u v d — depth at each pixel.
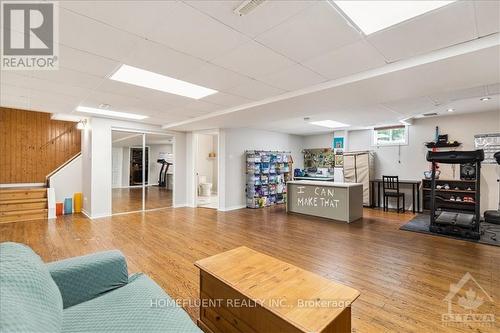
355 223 5.22
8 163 6.79
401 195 6.46
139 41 2.21
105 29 2.02
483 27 1.98
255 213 6.36
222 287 1.67
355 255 3.35
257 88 3.49
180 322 1.30
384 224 5.12
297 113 4.82
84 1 1.68
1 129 6.70
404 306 2.15
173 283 2.56
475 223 4.17
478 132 5.78
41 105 4.48
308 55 2.48
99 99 4.07
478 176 4.13
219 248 3.64
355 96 3.59
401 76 2.78
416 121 6.78
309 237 4.20
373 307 2.14
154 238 4.13
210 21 1.92
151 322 1.30
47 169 7.33
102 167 5.78
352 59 2.57
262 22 1.93
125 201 7.79
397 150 7.14
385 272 2.82
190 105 4.47
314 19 1.90
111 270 1.66
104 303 1.49
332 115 5.70
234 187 7.06
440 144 6.18
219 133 6.90
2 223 5.16
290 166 8.41
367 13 1.83
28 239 4.04
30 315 1.01
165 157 9.42
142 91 3.62
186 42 2.24
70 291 1.49
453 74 2.72
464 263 3.06
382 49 2.36
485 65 2.47
